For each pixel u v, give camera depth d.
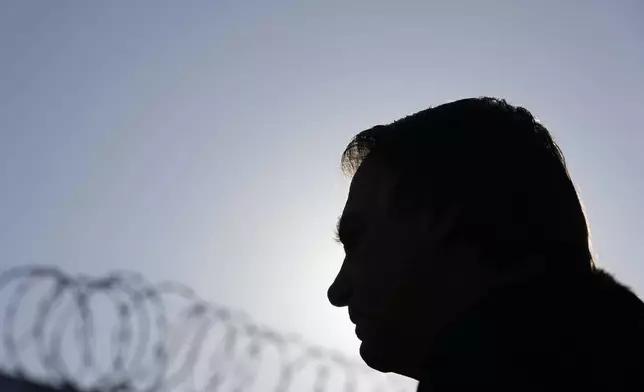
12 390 4.07
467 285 1.40
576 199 1.46
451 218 1.41
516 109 1.51
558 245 1.39
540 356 1.18
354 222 1.52
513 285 1.29
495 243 1.39
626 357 1.21
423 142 1.48
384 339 1.47
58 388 4.20
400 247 1.45
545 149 1.46
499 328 1.21
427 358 1.24
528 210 1.40
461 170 1.43
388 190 1.48
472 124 1.47
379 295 1.46
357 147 1.60
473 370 1.17
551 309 1.24
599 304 1.29
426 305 1.43
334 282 1.55
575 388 1.16
